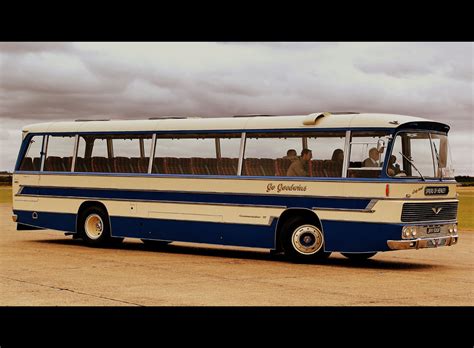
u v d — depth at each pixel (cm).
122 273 1544
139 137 2069
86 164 2177
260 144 1844
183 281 1427
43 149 2273
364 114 1719
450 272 1627
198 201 1936
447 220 1767
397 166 1669
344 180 1705
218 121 1925
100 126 2158
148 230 2034
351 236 1689
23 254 1931
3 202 6112
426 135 1734
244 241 1855
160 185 2011
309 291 1311
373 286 1383
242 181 1859
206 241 1922
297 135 1789
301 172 1775
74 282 1398
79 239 2453
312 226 1761
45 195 2253
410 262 1853
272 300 1205
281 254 2008
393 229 1636
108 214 2119
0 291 1280
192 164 1958
